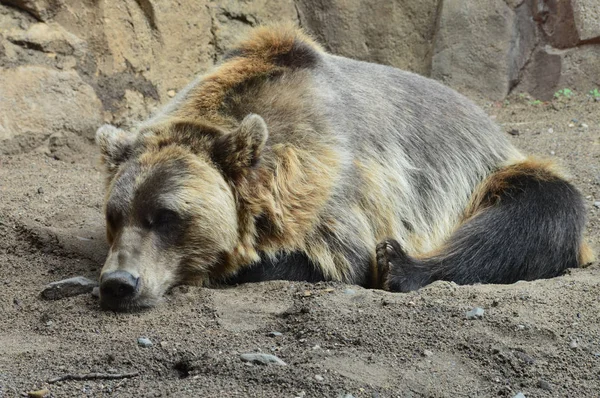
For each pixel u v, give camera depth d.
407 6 22.59
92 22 18.39
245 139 10.16
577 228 11.74
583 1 22.14
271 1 21.64
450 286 9.98
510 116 21.50
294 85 11.26
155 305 9.74
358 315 9.00
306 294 9.82
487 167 13.38
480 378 7.92
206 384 7.69
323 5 22.42
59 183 14.98
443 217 12.58
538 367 8.07
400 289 10.89
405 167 12.20
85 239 12.26
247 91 11.17
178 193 9.91
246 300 9.80
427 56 22.81
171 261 10.02
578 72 22.38
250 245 10.49
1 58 17.02
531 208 11.80
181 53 19.89
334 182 10.72
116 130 10.89
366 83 12.45
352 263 10.84
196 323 9.16
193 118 10.95
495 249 11.54
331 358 8.12
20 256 11.70
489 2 22.34
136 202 9.88
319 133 10.88
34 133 16.80
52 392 7.59
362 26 22.59
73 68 17.97
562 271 11.59
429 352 8.27
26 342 8.89
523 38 22.77
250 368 7.88
